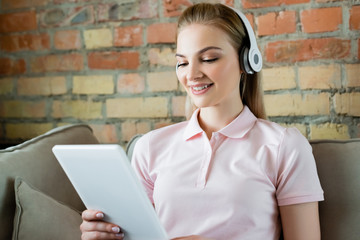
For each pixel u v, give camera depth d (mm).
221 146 1054
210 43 1000
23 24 1907
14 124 1985
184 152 1090
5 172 1159
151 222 836
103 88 1846
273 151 1012
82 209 1364
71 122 1910
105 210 883
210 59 1007
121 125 1849
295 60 1627
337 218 1084
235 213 967
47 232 1103
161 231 845
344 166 1119
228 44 1023
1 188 1135
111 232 889
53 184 1283
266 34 1640
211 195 993
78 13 1833
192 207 1012
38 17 1885
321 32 1590
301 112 1646
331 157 1142
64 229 1118
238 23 1049
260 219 977
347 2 1553
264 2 1627
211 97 1021
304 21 1600
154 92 1789
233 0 1654
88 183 848
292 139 1017
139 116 1820
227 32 1021
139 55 1785
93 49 1836
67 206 1210
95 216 885
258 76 1164
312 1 1584
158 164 1119
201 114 1134
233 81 1046
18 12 1906
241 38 1052
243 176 989
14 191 1163
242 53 1054
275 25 1627
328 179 1118
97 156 790
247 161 1010
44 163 1290
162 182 1062
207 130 1120
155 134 1169
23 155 1254
